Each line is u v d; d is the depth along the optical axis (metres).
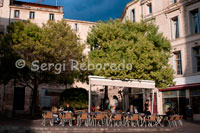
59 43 19.41
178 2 24.11
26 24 20.41
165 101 24.53
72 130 11.94
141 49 16.91
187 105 21.44
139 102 28.30
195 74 21.64
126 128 12.91
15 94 30.03
